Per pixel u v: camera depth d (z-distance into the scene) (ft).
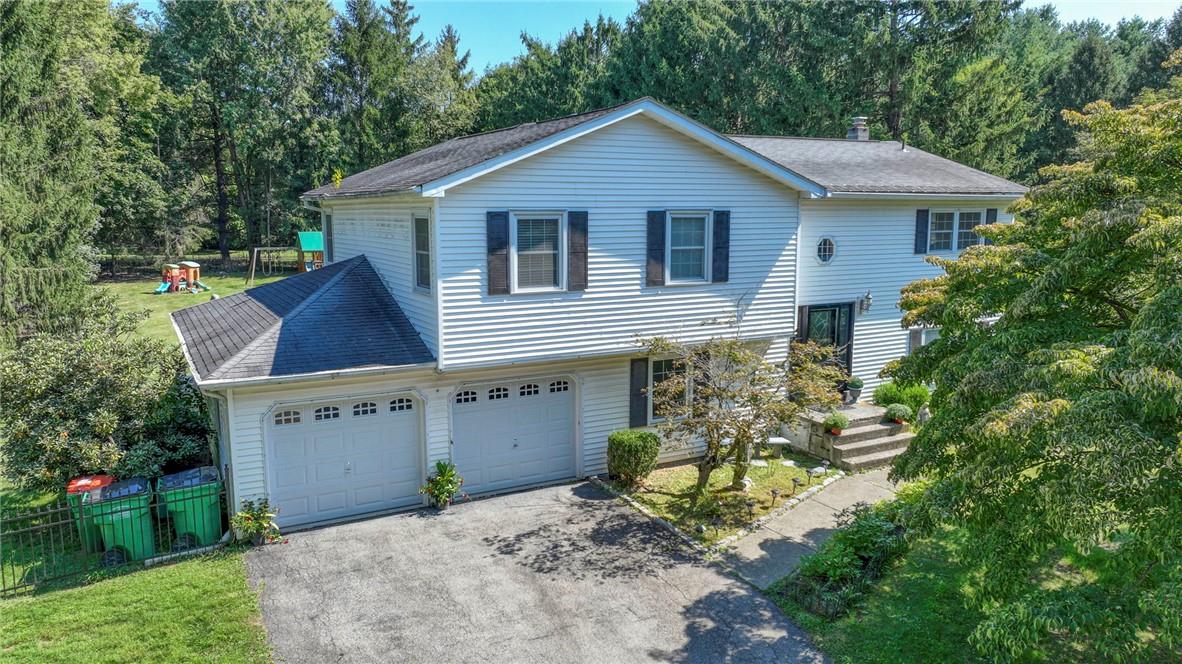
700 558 37.01
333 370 39.04
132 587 33.68
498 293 41.75
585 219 43.45
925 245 63.21
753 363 42.63
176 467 44.57
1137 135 26.84
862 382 57.36
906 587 33.04
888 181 59.31
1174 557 20.39
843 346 60.54
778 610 32.12
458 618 31.42
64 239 78.84
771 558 36.94
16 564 36.01
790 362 45.06
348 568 35.78
